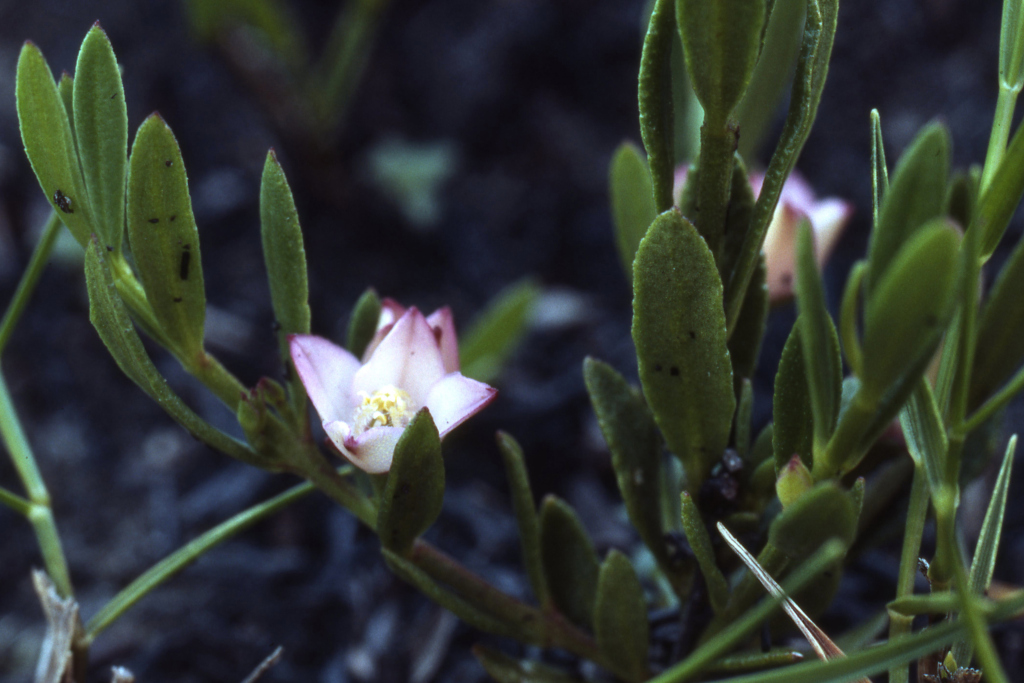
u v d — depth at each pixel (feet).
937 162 0.47
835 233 0.62
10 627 0.71
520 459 0.55
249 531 0.75
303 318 0.54
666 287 0.51
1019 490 0.74
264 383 0.53
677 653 0.56
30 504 0.57
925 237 0.46
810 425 0.52
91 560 0.75
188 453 0.83
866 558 0.65
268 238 0.53
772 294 0.61
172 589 0.71
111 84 0.52
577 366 0.91
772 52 0.57
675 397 0.52
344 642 0.67
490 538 0.72
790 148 0.51
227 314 0.95
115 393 0.89
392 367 0.54
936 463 0.50
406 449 0.52
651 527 0.56
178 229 0.52
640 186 0.59
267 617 0.68
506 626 0.56
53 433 0.85
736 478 0.54
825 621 0.65
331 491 0.54
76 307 0.95
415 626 0.66
